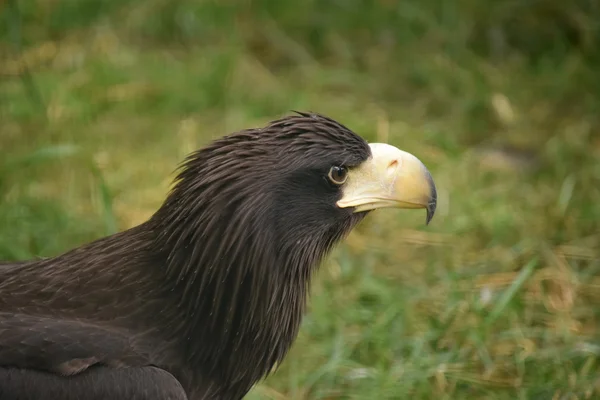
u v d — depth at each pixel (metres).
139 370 6.84
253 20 14.67
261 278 7.10
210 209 6.98
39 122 12.64
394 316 9.91
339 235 7.57
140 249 7.30
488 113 13.52
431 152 12.63
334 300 10.22
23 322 6.86
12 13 12.58
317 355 9.61
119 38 14.30
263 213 7.04
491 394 9.19
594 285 10.55
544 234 11.34
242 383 7.42
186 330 7.14
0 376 6.65
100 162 12.16
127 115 13.05
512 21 14.76
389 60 14.30
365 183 7.43
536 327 9.95
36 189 11.73
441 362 9.34
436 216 11.55
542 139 13.13
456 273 10.41
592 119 13.38
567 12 14.59
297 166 7.13
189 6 14.55
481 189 12.14
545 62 14.27
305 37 14.60
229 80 13.53
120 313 7.10
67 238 10.90
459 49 14.38
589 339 9.73
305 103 13.26
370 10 14.80
